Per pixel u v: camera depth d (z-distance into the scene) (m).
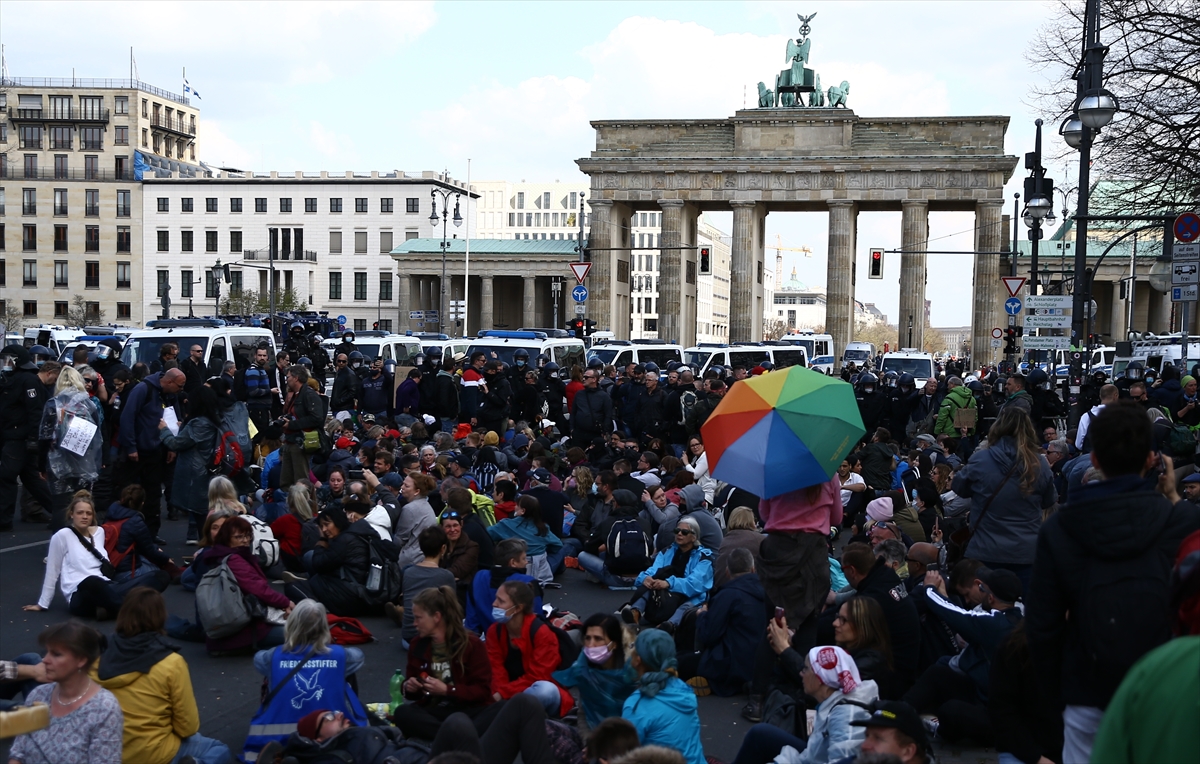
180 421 22.59
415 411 30.30
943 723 10.38
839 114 103.06
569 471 24.38
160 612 9.20
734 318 105.94
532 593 11.10
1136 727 3.55
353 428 28.14
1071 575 5.95
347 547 15.12
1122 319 116.56
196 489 19.09
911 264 103.06
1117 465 6.07
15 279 140.88
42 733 7.84
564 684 10.46
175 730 9.23
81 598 14.58
